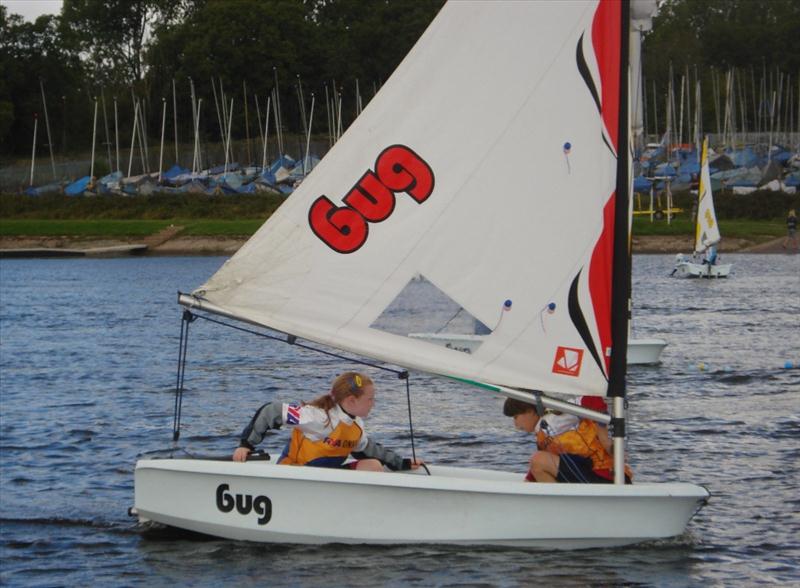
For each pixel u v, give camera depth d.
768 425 34.12
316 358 53.84
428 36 19.55
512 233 19.61
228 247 155.12
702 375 45.75
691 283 103.75
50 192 181.12
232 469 20.86
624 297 19.42
